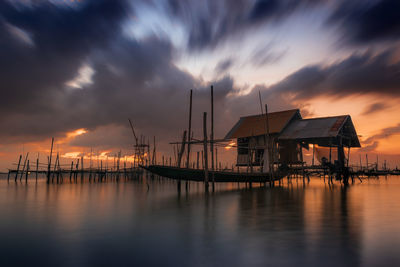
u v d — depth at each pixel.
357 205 22.44
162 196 31.75
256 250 10.01
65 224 15.04
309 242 10.98
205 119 37.59
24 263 8.93
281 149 60.44
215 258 9.20
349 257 9.17
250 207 21.53
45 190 42.75
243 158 63.59
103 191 40.44
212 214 18.17
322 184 59.59
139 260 9.09
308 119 62.19
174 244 10.89
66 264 8.82
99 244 10.99
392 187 47.03
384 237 11.70
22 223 15.38
